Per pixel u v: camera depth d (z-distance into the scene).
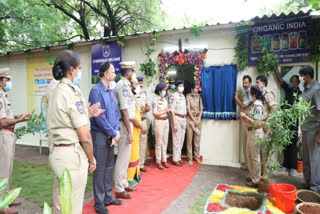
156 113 4.44
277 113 3.05
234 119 4.69
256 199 3.19
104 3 9.01
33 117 4.52
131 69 3.17
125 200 3.14
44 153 6.00
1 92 2.89
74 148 1.78
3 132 2.88
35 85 6.79
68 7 9.98
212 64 4.86
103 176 2.80
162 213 2.82
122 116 3.03
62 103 1.74
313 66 4.20
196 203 3.11
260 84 3.89
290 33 4.25
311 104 3.37
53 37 9.17
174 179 4.00
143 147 4.36
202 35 4.88
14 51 6.73
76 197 1.80
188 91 5.67
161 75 5.14
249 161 3.72
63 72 1.83
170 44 5.14
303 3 8.38
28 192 3.50
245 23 4.32
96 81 5.75
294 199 2.83
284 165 4.30
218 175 4.22
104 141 2.73
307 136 3.41
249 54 4.54
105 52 5.63
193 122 4.82
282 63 4.33
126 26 10.27
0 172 2.86
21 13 7.61
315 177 3.38
